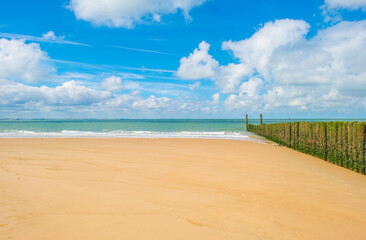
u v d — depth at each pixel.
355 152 6.49
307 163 7.50
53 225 2.68
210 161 7.05
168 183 4.54
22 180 4.57
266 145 12.90
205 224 2.78
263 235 2.56
